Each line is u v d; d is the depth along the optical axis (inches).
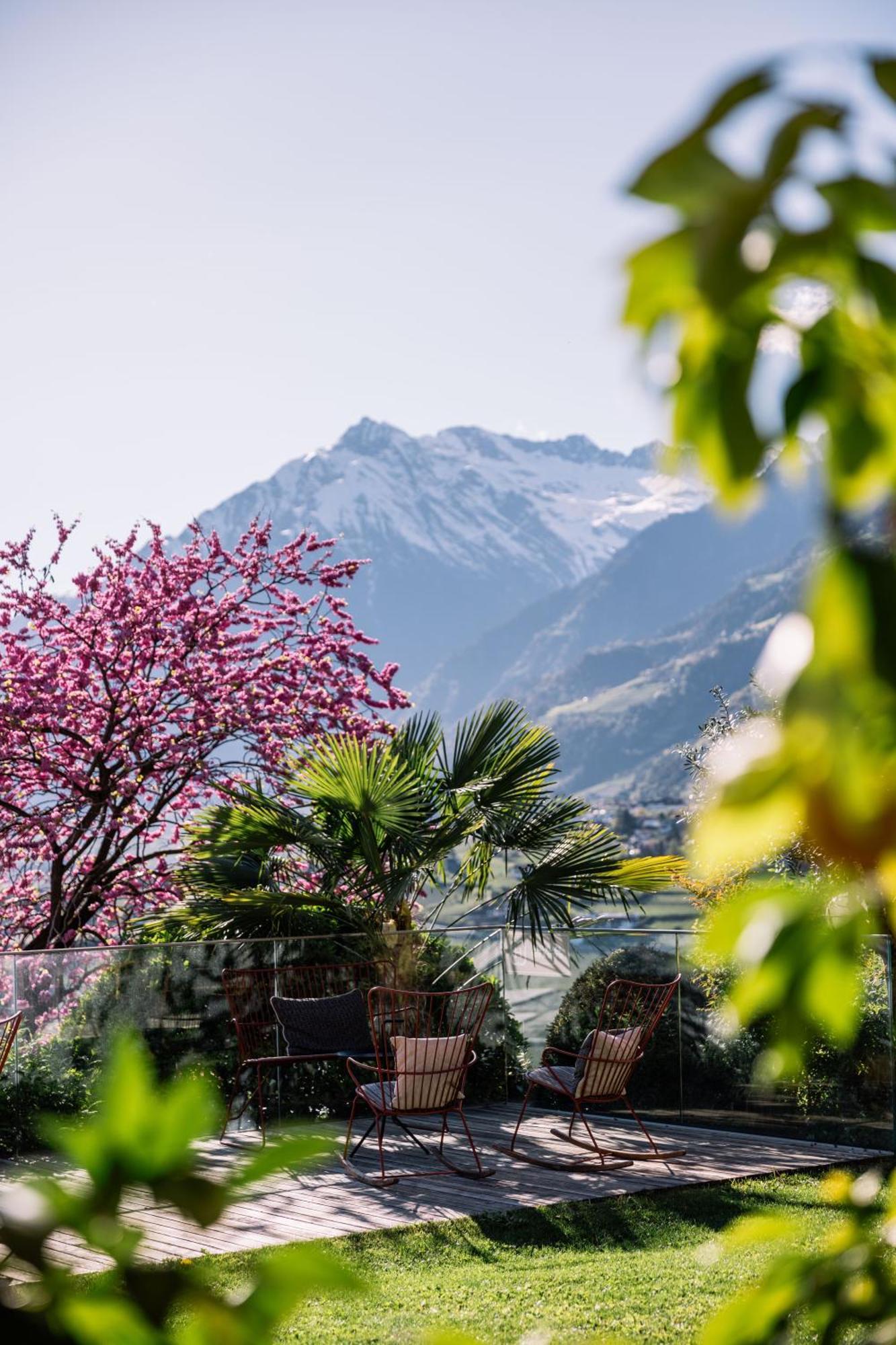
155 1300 23.4
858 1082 303.9
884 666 18.8
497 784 352.2
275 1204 259.3
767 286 18.2
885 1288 29.5
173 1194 22.6
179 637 446.6
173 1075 306.2
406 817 346.3
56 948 418.6
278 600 469.7
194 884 369.1
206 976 316.5
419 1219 249.1
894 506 19.9
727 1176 280.5
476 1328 182.2
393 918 366.9
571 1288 202.8
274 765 432.8
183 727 430.0
